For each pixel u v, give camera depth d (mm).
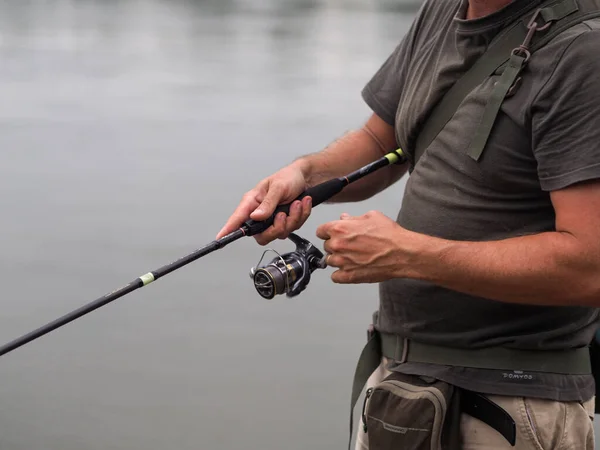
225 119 9273
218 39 15391
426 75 2316
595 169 1923
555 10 2025
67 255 5680
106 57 13383
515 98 2059
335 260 2164
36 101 10219
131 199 6734
